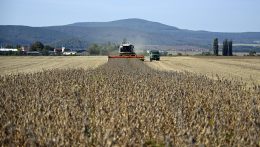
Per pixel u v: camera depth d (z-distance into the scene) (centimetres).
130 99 1284
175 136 878
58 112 1038
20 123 971
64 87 1672
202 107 1279
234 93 1600
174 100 1348
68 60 8300
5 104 1198
